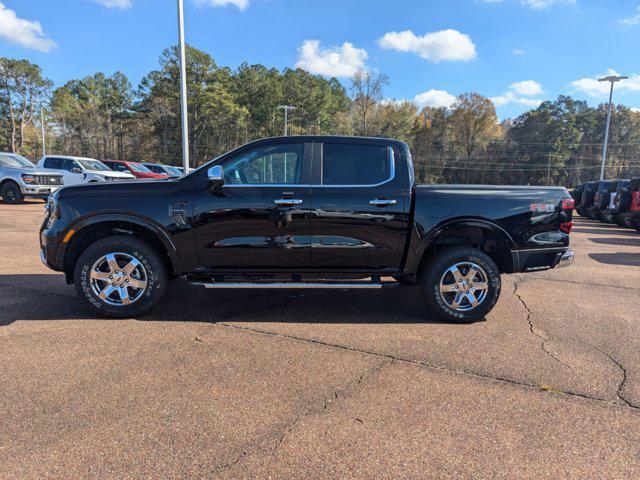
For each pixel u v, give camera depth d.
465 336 3.95
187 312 4.51
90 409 2.57
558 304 5.10
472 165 90.56
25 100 84.31
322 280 4.36
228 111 69.62
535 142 92.94
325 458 2.16
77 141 83.81
